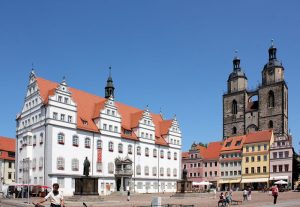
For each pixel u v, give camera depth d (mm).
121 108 126438
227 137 168250
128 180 111625
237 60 180750
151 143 123875
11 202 65000
